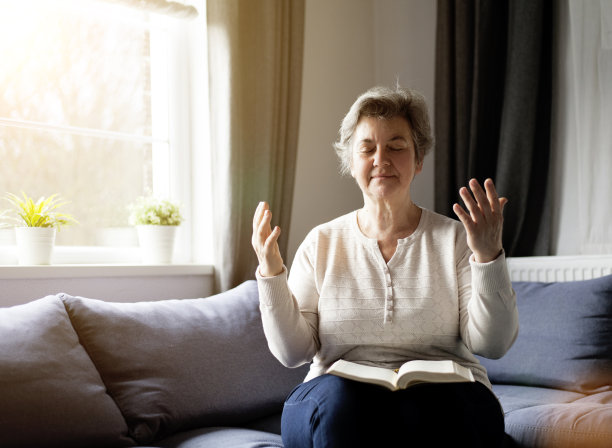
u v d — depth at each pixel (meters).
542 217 2.94
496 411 1.46
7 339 1.67
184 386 1.90
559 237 2.95
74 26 2.65
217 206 2.66
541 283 2.48
